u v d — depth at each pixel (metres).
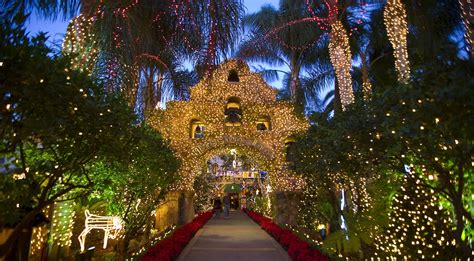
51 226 7.95
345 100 12.09
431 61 3.72
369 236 7.73
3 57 3.08
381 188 8.07
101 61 8.50
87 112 3.94
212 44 11.45
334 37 13.04
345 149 5.79
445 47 3.69
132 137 5.41
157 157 8.31
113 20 9.02
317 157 7.64
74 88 3.77
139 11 10.07
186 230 11.58
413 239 6.96
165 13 10.90
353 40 15.90
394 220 7.63
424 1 12.30
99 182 5.72
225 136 15.40
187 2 10.66
